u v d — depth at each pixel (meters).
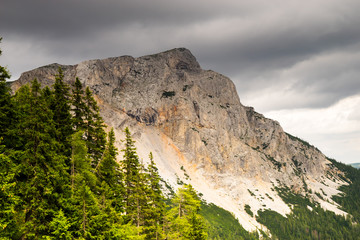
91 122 31.61
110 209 29.30
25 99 25.34
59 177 22.86
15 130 22.70
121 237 28.09
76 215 23.66
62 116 28.56
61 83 29.25
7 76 23.03
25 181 22.52
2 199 18.42
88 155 30.19
